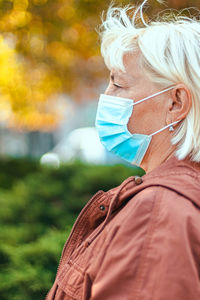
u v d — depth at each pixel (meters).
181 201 1.14
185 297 1.04
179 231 1.09
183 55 1.28
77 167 6.18
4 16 5.60
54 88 7.32
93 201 1.41
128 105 1.37
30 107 7.68
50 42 6.07
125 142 1.41
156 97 1.33
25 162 8.27
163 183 1.18
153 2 3.92
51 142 18.38
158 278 1.06
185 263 1.06
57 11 5.62
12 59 6.94
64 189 5.77
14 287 3.29
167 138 1.33
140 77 1.36
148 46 1.32
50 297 1.37
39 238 4.17
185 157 1.28
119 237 1.14
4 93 7.28
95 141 13.00
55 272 3.39
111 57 1.39
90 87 7.34
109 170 6.05
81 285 1.24
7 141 17.88
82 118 18.05
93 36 5.75
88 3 5.38
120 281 1.09
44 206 5.32
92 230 1.43
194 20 1.77
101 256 1.18
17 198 5.54
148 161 1.40
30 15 5.63
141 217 1.14
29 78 7.05
